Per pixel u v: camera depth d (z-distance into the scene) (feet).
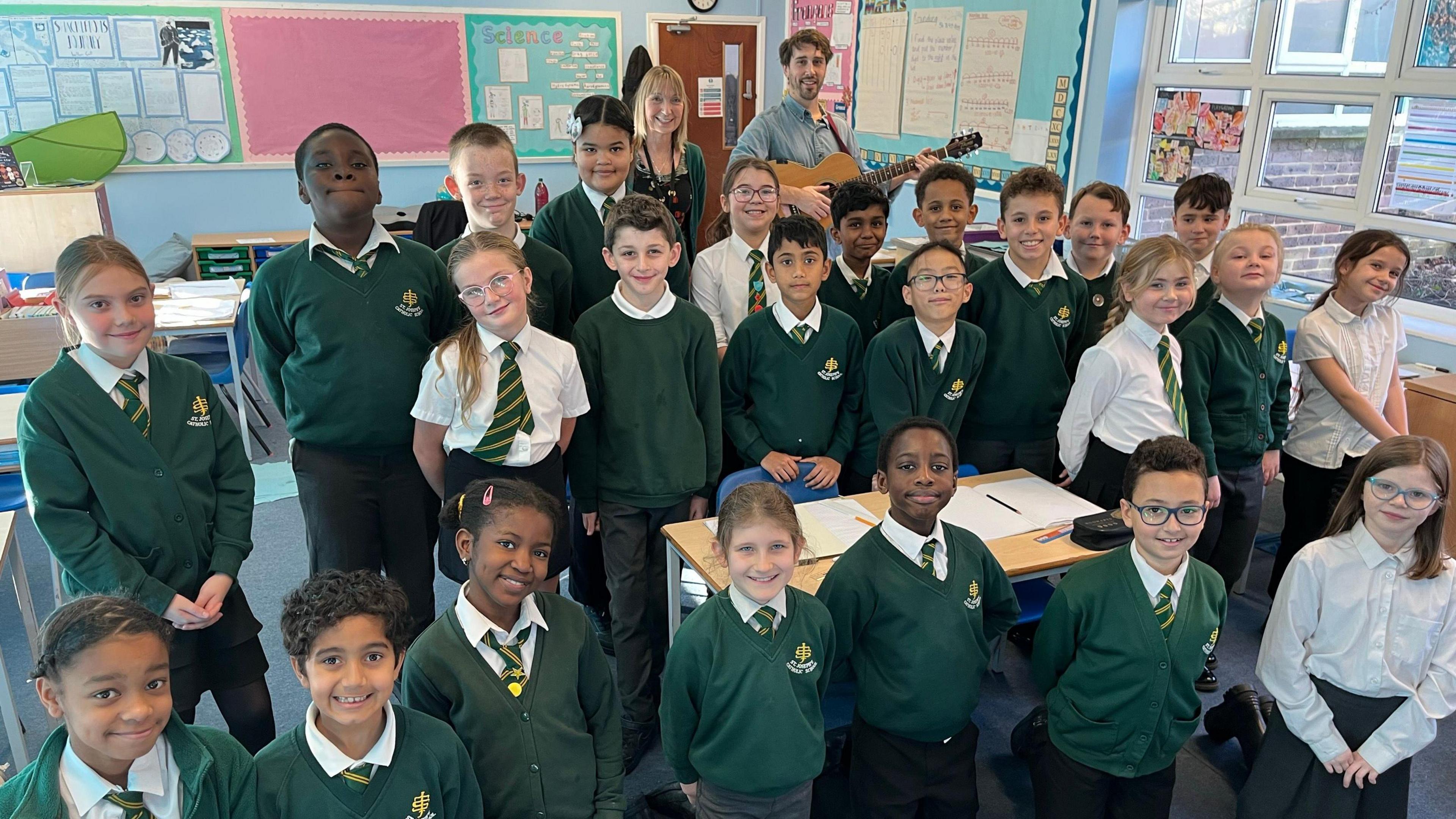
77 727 4.19
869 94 21.30
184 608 6.25
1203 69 15.24
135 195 20.44
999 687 9.34
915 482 6.18
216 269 20.38
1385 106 12.94
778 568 5.70
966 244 13.96
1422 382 11.15
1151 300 8.16
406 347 7.57
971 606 6.48
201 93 20.25
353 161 7.13
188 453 6.46
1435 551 6.35
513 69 22.52
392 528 7.93
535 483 7.06
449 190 12.32
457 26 21.77
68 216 17.40
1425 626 6.44
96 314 5.92
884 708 6.55
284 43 20.53
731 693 5.89
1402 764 6.66
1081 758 6.64
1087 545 7.50
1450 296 12.82
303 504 7.84
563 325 8.98
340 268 7.35
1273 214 14.75
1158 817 6.78
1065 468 9.67
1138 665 6.35
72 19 19.19
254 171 21.08
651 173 10.96
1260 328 9.00
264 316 7.52
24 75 19.21
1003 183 17.97
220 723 8.59
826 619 6.18
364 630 4.63
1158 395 8.43
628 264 7.91
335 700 4.59
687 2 23.57
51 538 6.01
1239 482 9.18
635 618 8.25
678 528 7.74
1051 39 16.49
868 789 6.73
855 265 10.22
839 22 22.04
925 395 8.78
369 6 20.93
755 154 13.62
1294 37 14.07
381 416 7.53
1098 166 16.42
